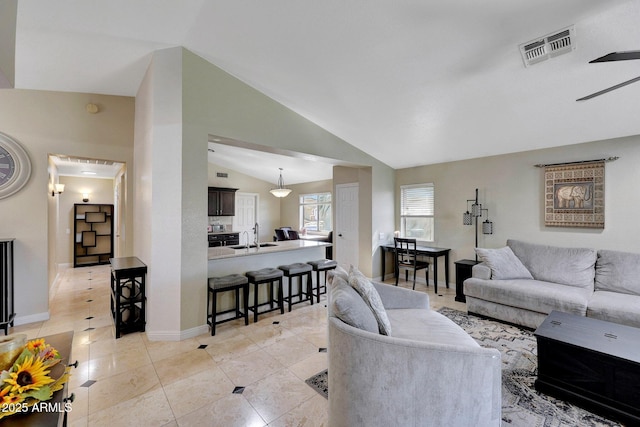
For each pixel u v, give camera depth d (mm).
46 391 1088
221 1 2352
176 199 3021
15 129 3420
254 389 2178
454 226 5023
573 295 3080
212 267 3465
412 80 3029
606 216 3570
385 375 1461
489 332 3232
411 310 2549
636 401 1805
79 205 7152
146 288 3232
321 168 7539
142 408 1955
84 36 2703
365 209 5535
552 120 3377
